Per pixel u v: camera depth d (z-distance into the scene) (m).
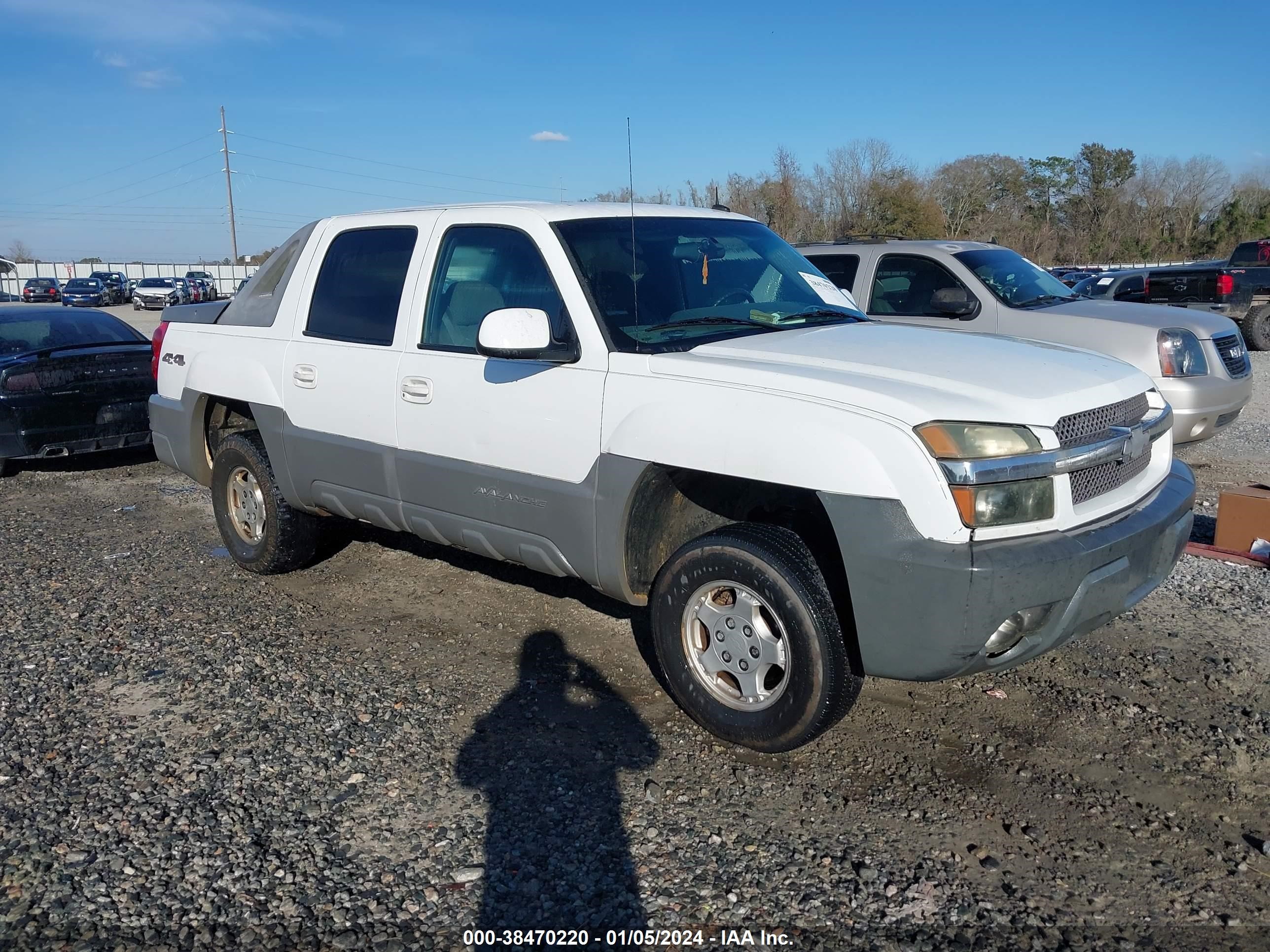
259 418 5.24
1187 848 3.12
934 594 3.10
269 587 5.59
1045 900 2.89
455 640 4.81
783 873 3.01
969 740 3.78
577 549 3.94
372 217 4.93
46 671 4.48
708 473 3.71
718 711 3.72
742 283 4.43
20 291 68.25
